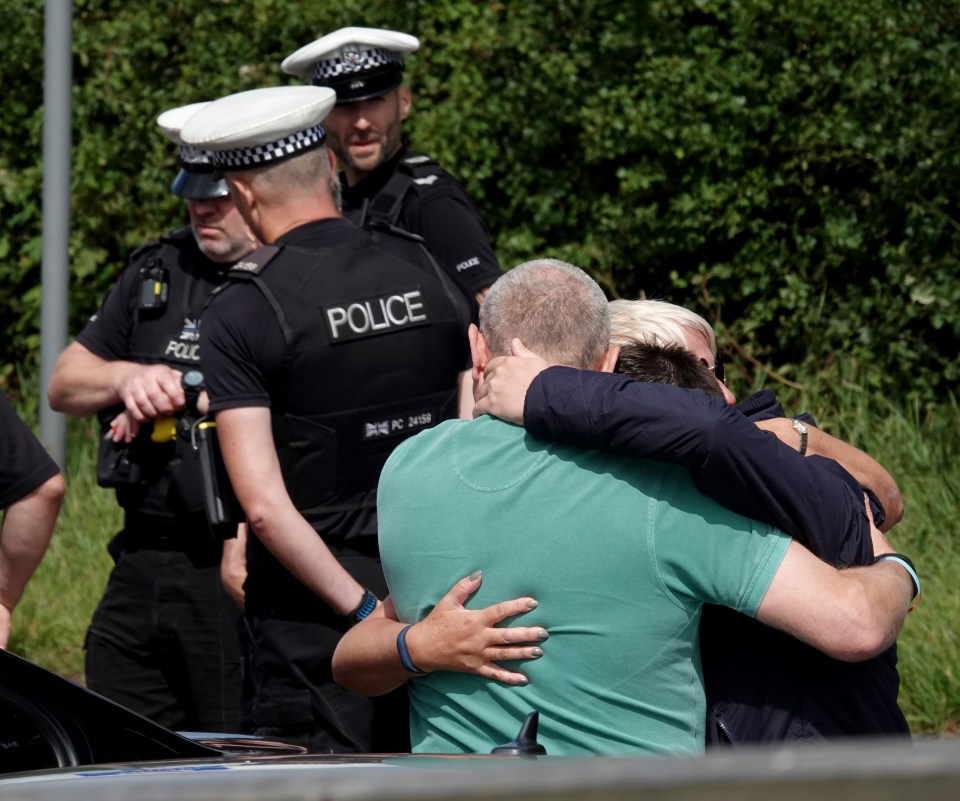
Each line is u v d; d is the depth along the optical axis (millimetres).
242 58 30484
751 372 28516
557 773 2379
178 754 7273
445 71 29641
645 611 7098
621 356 7945
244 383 10461
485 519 7391
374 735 10727
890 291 27438
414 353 10859
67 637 22109
